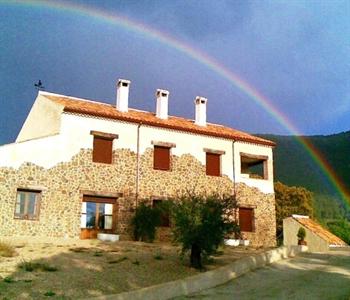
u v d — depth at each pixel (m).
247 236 27.05
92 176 22.89
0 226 20.19
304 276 14.68
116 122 24.14
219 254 18.31
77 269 13.68
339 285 13.15
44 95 25.38
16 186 20.88
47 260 14.52
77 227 21.98
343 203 56.53
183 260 16.25
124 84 26.45
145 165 24.56
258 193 28.20
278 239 39.12
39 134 24.70
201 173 26.34
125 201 23.53
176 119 28.27
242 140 28.22
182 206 15.90
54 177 21.89
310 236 27.41
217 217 15.59
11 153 21.05
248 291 12.50
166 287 11.62
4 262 13.82
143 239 22.92
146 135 24.95
